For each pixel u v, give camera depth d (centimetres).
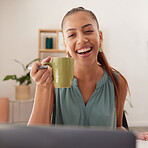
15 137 23
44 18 412
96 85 98
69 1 418
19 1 406
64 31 90
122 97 110
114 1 430
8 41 403
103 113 96
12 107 400
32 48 408
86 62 86
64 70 68
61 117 101
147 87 439
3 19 402
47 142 23
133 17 436
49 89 78
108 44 429
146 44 439
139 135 88
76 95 98
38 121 77
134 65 437
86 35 83
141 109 437
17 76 404
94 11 425
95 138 23
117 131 23
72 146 23
